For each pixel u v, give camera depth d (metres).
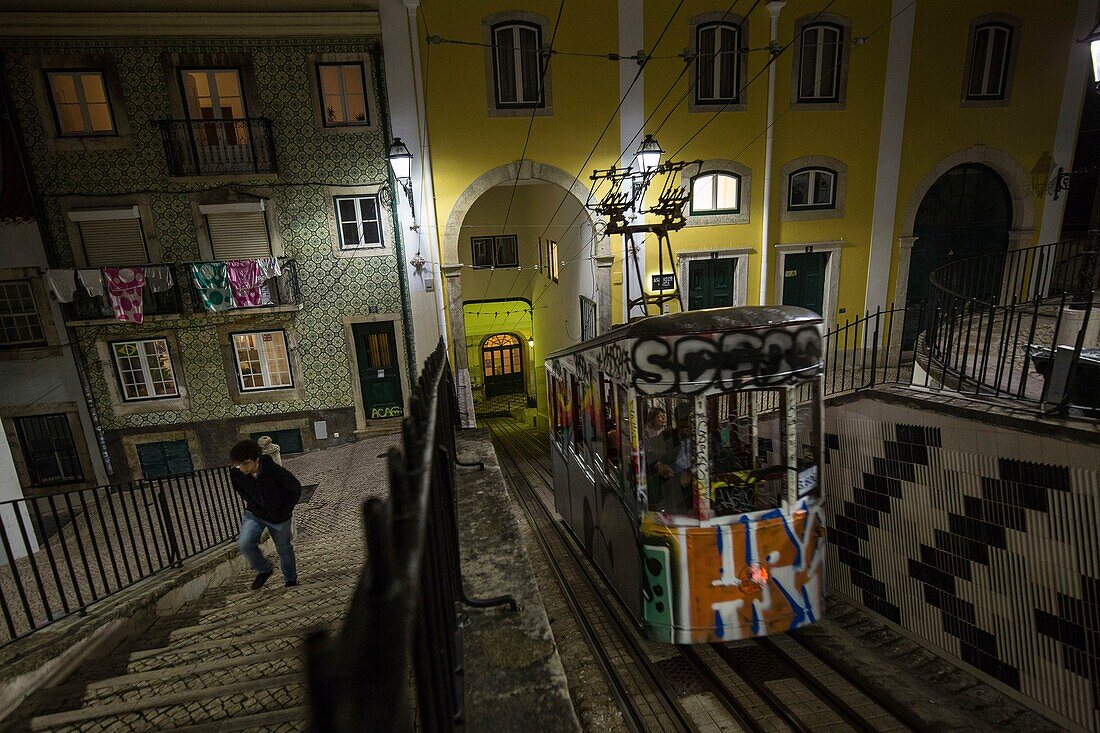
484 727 1.59
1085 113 14.33
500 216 22.64
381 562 0.77
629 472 4.71
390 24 11.13
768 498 4.96
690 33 12.15
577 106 12.23
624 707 4.19
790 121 12.92
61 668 3.50
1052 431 3.95
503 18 11.55
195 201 11.47
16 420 11.55
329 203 11.98
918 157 13.37
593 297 13.78
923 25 12.63
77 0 10.32
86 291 11.13
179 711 2.91
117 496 10.95
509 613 2.19
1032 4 12.86
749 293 13.80
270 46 11.09
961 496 4.65
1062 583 3.97
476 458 4.43
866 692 4.26
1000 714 4.20
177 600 4.93
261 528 5.22
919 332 7.07
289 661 3.34
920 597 5.09
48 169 10.91
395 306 12.67
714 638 4.48
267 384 12.66
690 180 12.94
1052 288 10.89
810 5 12.27
